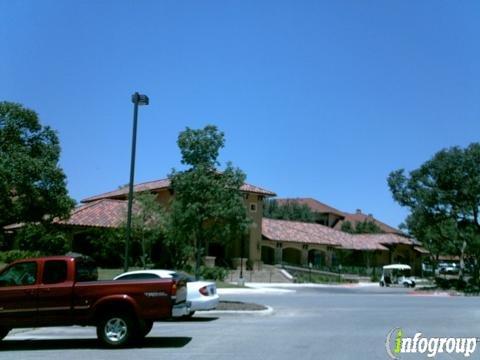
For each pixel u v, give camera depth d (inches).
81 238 1648.6
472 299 1280.8
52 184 987.9
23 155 952.3
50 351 474.9
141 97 837.8
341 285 2027.6
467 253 2064.5
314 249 2357.3
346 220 3631.9
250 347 486.6
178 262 1644.9
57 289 490.6
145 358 430.0
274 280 1943.9
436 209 1796.3
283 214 3147.1
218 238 945.5
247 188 2022.6
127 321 487.2
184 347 487.8
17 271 504.7
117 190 2290.8
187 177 905.5
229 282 1723.7
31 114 991.6
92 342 532.7
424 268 3270.2
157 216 1542.8
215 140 931.3
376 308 962.1
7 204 965.2
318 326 666.8
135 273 683.4
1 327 510.6
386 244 2687.0
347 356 437.4
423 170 1801.2
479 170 1722.4
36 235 1459.2
